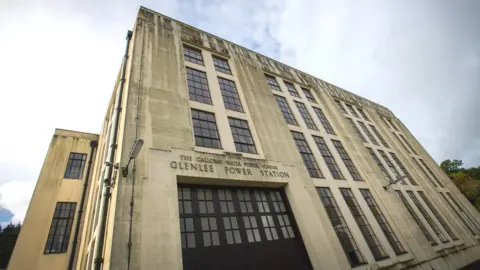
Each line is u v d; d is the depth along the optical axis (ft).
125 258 19.11
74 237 41.57
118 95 34.01
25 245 39.88
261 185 33.99
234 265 25.30
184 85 38.06
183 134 31.24
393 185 59.62
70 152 53.93
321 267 28.91
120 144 27.48
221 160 31.48
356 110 81.92
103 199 23.48
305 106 60.75
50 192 46.98
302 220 32.24
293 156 40.75
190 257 23.44
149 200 23.15
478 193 127.65
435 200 69.87
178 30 48.21
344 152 56.49
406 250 43.37
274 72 62.39
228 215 28.91
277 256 28.71
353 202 45.09
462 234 63.87
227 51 54.24
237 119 40.55
